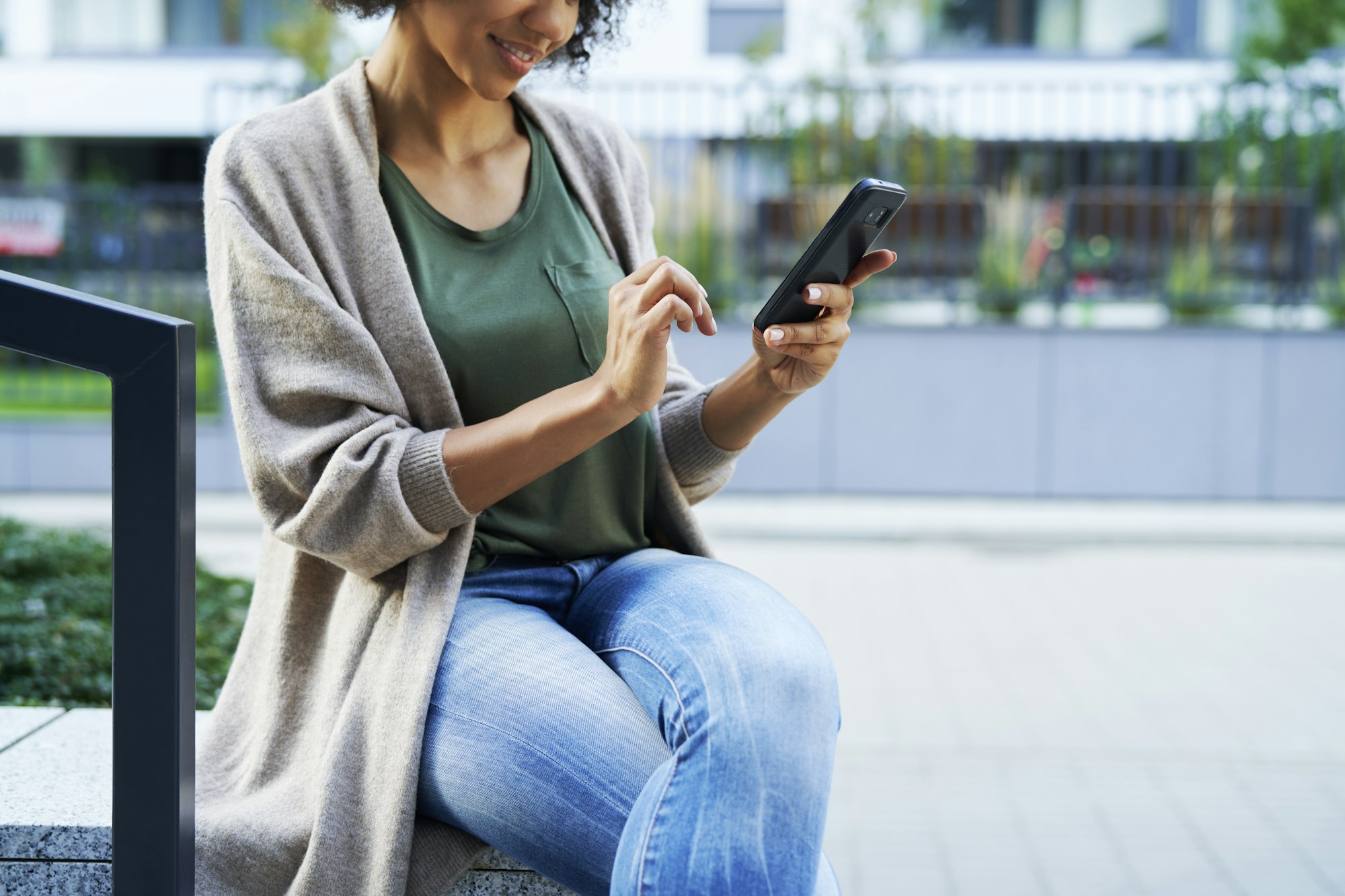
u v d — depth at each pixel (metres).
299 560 1.43
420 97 1.46
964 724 3.80
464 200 1.49
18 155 13.35
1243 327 8.02
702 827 1.10
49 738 1.71
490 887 1.36
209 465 8.39
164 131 12.57
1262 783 3.30
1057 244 8.38
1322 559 6.47
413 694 1.27
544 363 1.44
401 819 1.25
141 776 1.13
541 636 1.30
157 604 1.11
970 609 5.31
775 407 1.53
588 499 1.46
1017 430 8.13
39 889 1.41
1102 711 3.93
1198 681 4.25
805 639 1.22
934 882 2.71
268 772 1.41
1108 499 8.12
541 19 1.35
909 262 8.35
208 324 8.85
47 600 3.56
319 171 1.41
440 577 1.33
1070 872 2.76
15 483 8.52
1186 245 8.24
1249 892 2.65
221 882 1.32
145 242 8.82
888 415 8.18
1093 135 8.36
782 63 10.45
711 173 8.37
